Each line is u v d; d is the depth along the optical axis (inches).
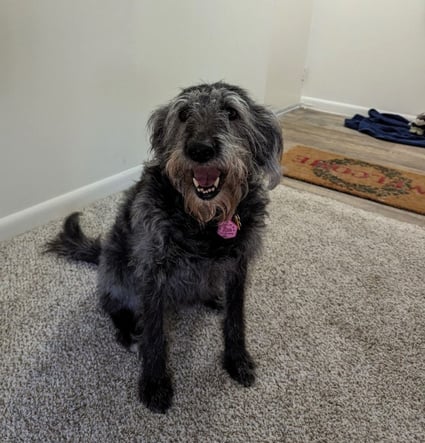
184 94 47.1
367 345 57.6
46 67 70.5
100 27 76.6
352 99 173.0
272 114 49.3
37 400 47.2
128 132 91.3
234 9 108.3
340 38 166.6
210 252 45.5
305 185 107.4
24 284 64.4
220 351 55.3
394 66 159.6
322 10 166.1
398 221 91.1
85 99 79.3
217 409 47.6
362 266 74.5
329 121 164.9
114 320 57.1
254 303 64.0
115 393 48.7
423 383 52.2
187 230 45.1
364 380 52.2
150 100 93.5
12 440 43.0
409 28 152.3
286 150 129.9
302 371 53.0
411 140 143.0
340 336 58.8
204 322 60.0
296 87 177.2
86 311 60.2
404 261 76.7
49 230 77.7
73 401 47.4
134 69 86.7
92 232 78.3
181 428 45.2
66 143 79.0
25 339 54.9
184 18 93.8
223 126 44.2
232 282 51.3
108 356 53.3
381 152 133.3
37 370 50.8
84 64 76.5
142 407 47.2
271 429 45.6
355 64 167.2
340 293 67.4
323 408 48.3
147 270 46.9
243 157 45.6
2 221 72.8
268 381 51.4
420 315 63.7
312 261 75.1
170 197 45.8
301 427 46.0
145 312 48.4
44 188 78.3
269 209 92.4
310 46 174.1
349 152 131.8
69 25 71.4
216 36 105.7
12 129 69.2
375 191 104.9
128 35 82.5
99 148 86.1
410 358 55.8
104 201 89.1
